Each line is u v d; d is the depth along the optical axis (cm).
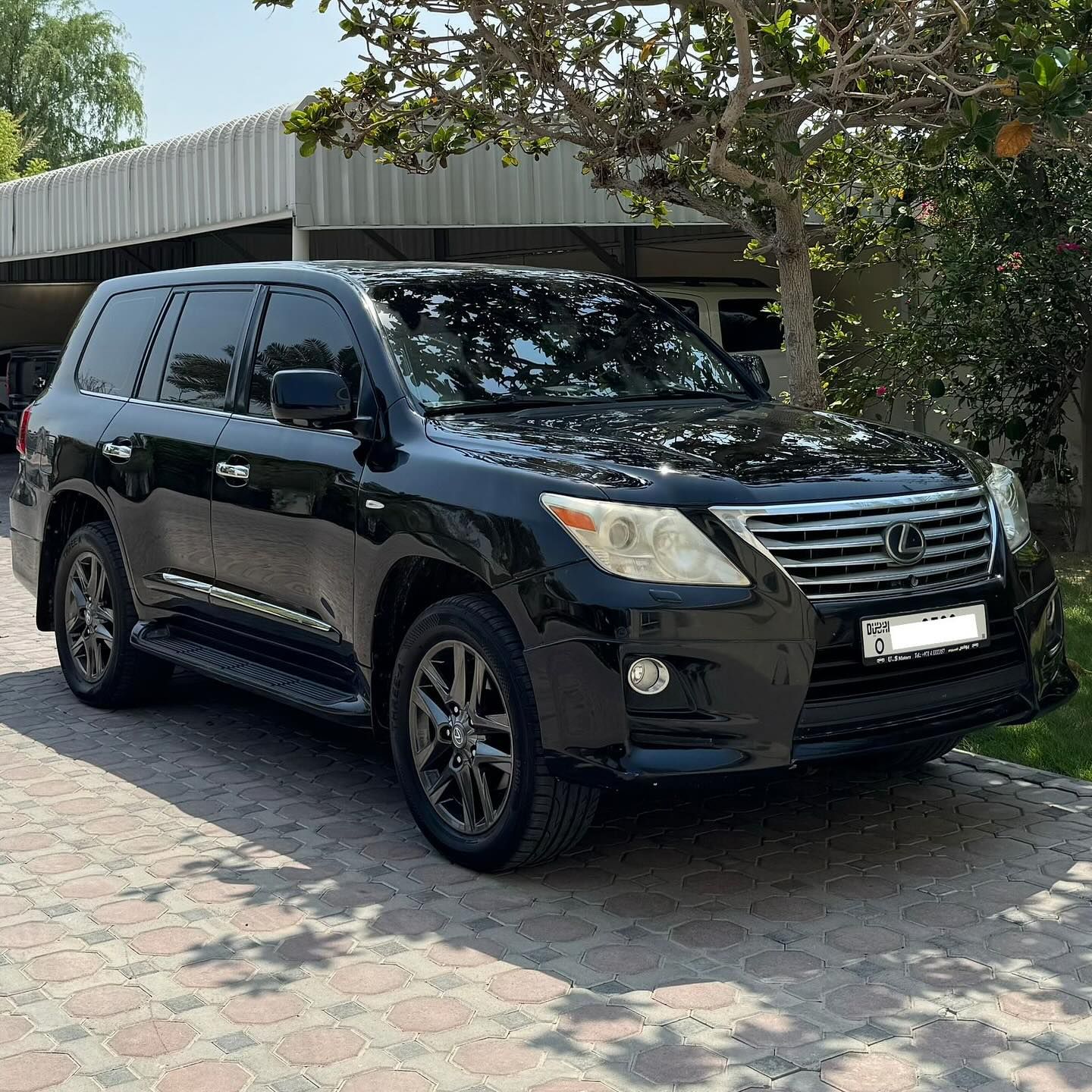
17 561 675
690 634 370
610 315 544
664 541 375
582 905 393
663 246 1712
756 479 393
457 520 411
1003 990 334
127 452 585
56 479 632
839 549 388
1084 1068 296
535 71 696
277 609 501
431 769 434
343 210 1167
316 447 481
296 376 455
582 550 380
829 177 931
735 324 1277
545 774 390
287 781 514
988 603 411
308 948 364
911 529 397
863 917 380
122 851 439
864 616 385
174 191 1359
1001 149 543
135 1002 334
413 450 443
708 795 490
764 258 869
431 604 424
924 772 514
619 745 373
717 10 715
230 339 554
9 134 4209
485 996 335
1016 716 418
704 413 477
